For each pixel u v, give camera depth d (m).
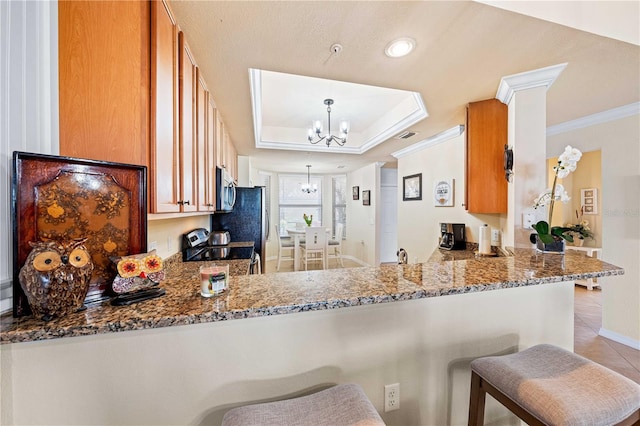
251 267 2.62
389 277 1.14
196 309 0.78
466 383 1.27
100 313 0.75
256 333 0.97
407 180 4.40
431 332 1.21
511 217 2.09
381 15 1.34
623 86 2.12
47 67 0.89
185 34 1.47
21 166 0.70
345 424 0.76
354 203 6.51
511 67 1.81
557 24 1.39
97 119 1.01
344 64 1.79
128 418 0.87
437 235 3.68
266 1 1.24
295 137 4.30
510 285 1.07
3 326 0.66
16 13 0.79
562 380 0.93
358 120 3.96
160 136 1.16
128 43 1.05
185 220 2.52
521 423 1.36
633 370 2.26
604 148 2.78
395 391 1.16
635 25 1.44
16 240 0.69
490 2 1.26
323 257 5.79
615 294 2.74
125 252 0.87
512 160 2.04
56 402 0.81
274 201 6.76
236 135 3.43
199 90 1.83
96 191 0.82
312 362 1.04
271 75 2.70
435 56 1.69
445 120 2.86
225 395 0.95
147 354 0.88
